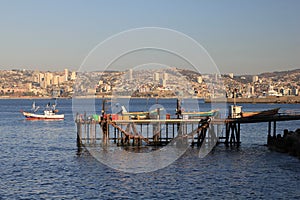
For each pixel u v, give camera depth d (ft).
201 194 115.24
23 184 126.93
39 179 133.59
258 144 209.87
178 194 115.34
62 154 183.62
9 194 115.75
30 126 347.15
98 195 114.83
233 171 143.23
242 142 218.79
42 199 111.24
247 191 117.91
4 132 294.87
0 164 160.45
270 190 118.73
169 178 133.49
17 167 154.10
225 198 111.45
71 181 130.41
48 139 248.32
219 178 133.18
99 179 132.67
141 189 120.47
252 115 208.54
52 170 147.74
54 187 123.24
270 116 201.05
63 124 368.07
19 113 553.64
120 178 133.69
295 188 120.67
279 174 138.41
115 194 115.75
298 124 365.20
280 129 311.68
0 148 207.82
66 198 112.06
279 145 188.65
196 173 140.36
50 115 432.66
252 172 141.59
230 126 201.67
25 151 196.13
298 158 166.09
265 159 164.55
